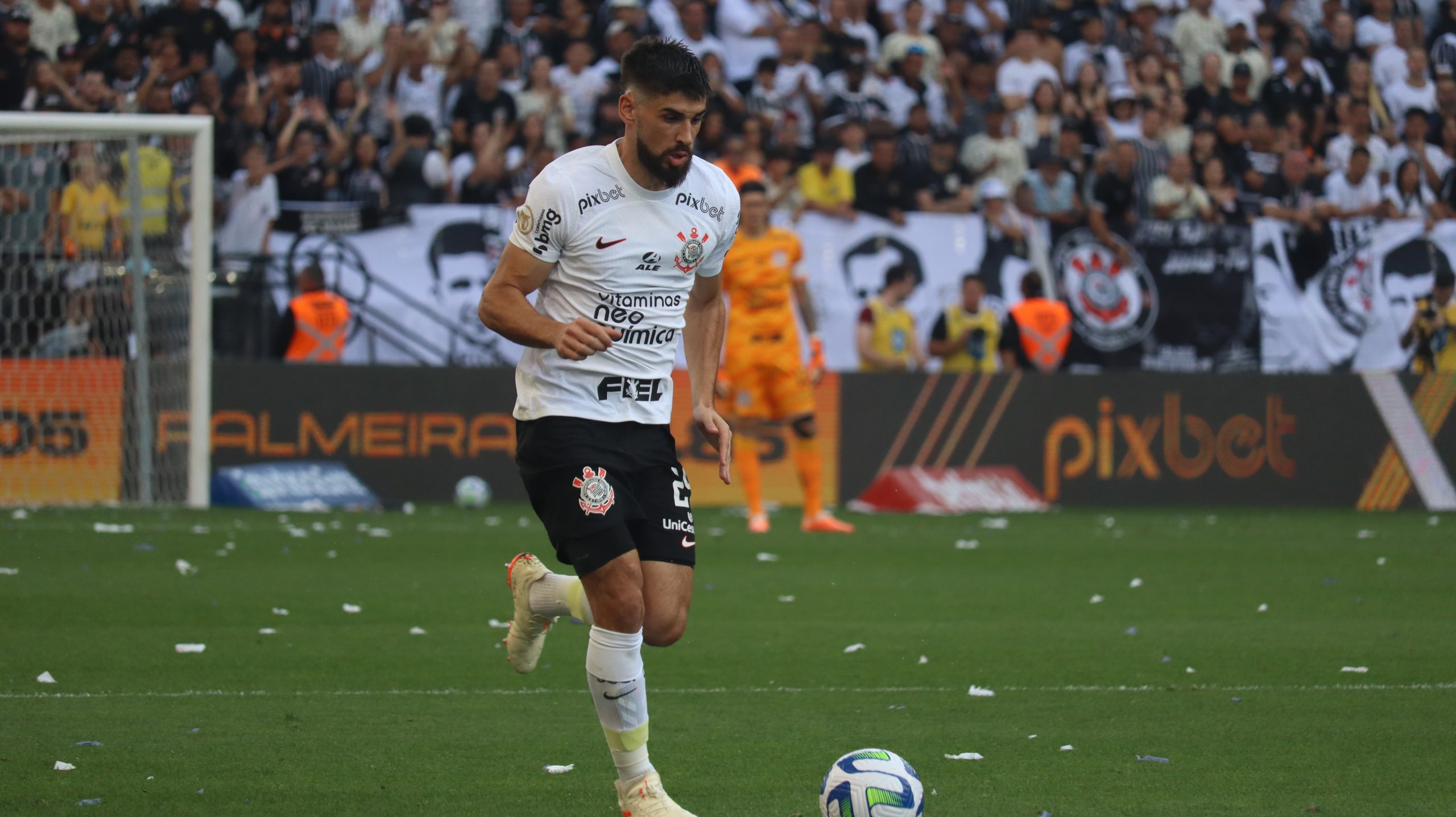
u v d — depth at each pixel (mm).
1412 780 10430
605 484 9320
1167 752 11320
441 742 11469
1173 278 37781
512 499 34438
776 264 28500
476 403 34250
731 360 28891
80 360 31219
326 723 12133
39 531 26391
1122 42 45938
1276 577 22906
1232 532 30562
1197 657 15688
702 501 35812
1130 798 9898
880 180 38031
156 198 31266
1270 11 47531
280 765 10617
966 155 40688
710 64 40750
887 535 28844
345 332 34062
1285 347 38188
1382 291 38875
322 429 33344
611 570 9219
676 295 9844
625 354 9648
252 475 32344
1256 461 37438
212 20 38188
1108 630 17516
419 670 14594
